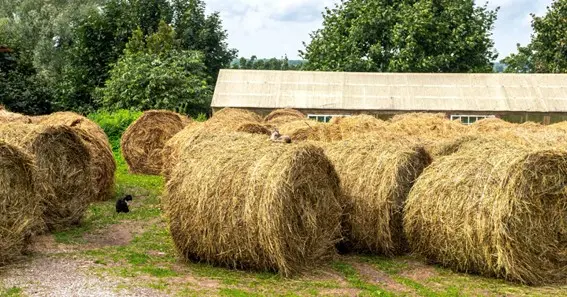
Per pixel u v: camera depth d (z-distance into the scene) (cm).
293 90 3547
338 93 3522
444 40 4534
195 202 969
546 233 926
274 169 928
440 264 1016
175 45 4262
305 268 966
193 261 1006
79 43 4253
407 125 1792
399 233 1064
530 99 3441
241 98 3478
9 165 965
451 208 960
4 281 855
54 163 1218
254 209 924
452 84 3578
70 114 1861
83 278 877
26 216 993
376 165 1064
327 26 5006
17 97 3475
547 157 912
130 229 1238
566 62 4716
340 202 1039
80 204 1264
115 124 2570
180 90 3366
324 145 1176
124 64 3484
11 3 5803
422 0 4588
